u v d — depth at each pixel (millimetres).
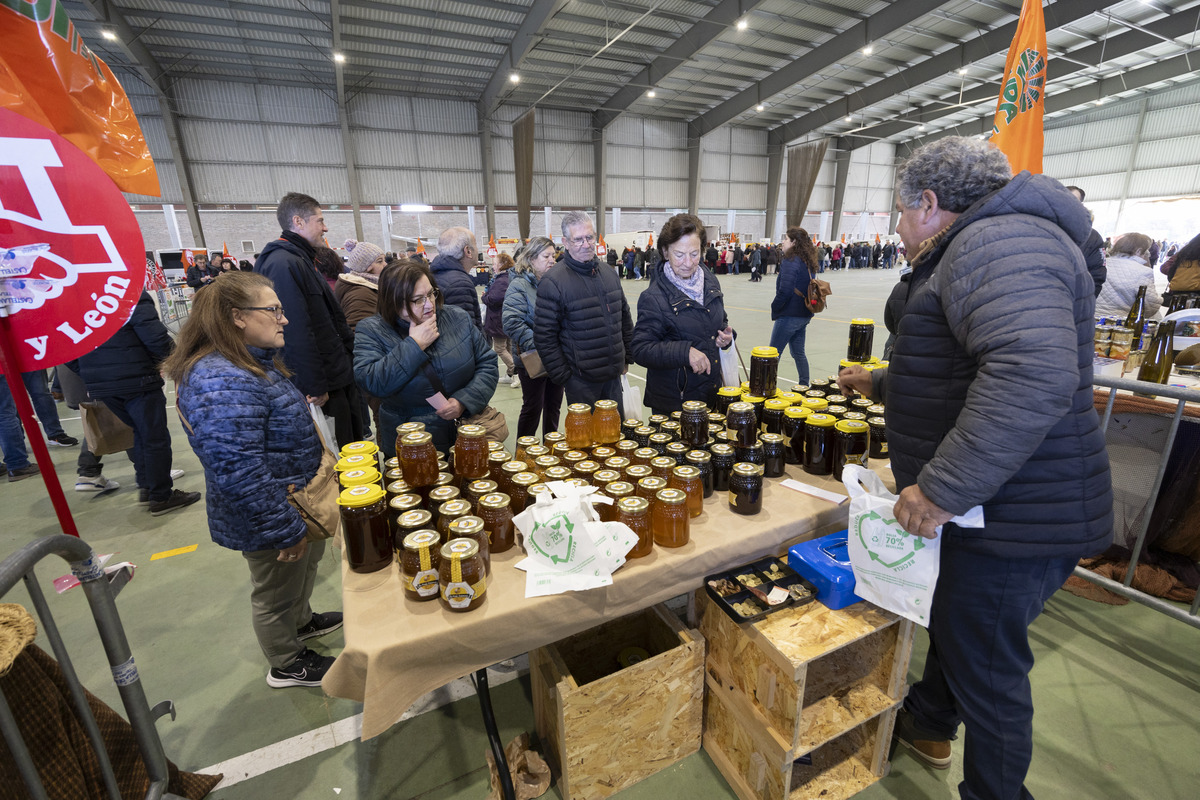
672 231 1990
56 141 982
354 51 12469
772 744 1185
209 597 2258
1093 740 1488
